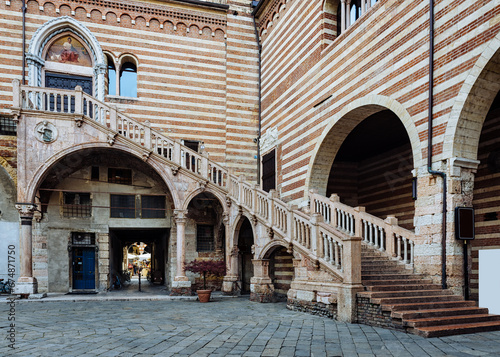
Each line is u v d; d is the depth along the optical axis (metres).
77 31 17.42
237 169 18.84
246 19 19.75
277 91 17.62
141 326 8.80
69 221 17.30
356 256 9.31
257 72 19.70
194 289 18.06
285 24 17.17
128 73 18.50
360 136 15.59
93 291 17.25
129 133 16.88
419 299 8.65
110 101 17.44
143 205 18.27
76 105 14.95
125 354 6.35
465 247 9.04
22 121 14.35
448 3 9.31
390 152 16.89
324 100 13.88
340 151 17.50
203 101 18.77
